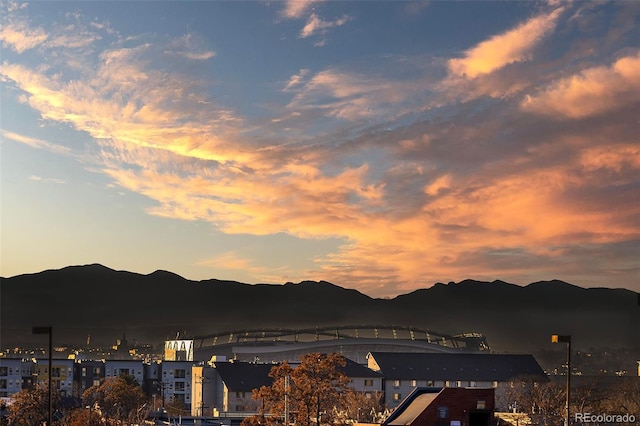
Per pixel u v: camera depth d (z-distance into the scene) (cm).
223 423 18538
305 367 11688
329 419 11944
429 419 11806
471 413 11862
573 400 18312
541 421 16700
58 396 18312
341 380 11750
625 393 18125
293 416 11656
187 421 19250
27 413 16275
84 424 16025
